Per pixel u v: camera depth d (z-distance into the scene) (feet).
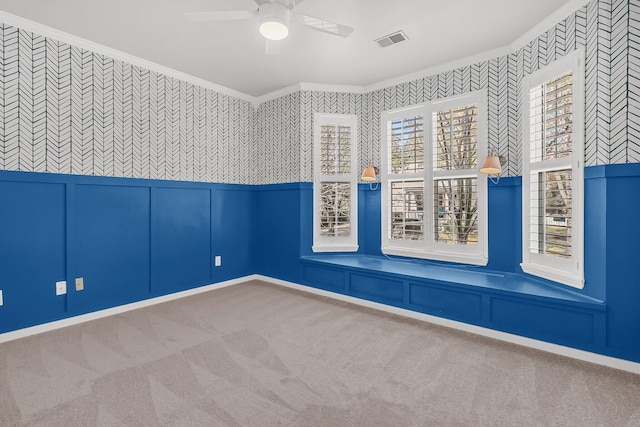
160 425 5.22
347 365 7.15
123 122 10.57
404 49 10.08
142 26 8.78
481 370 6.96
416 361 7.35
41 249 8.98
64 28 8.93
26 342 8.27
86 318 9.78
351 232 13.42
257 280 14.79
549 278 8.65
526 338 8.13
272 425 5.24
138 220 11.02
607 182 6.93
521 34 9.26
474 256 10.66
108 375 6.67
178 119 12.06
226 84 13.19
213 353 7.66
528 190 9.36
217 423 5.28
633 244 6.73
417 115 11.85
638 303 6.72
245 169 14.58
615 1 6.89
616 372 6.83
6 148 8.38
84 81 9.69
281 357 7.50
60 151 9.27
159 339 8.44
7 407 5.65
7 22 8.30
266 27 6.39
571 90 7.86
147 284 11.27
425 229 11.70
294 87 13.26
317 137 13.20
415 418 5.42
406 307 10.23
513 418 5.42
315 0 7.55
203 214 12.97
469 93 10.68
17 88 8.52
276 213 14.14
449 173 11.16
